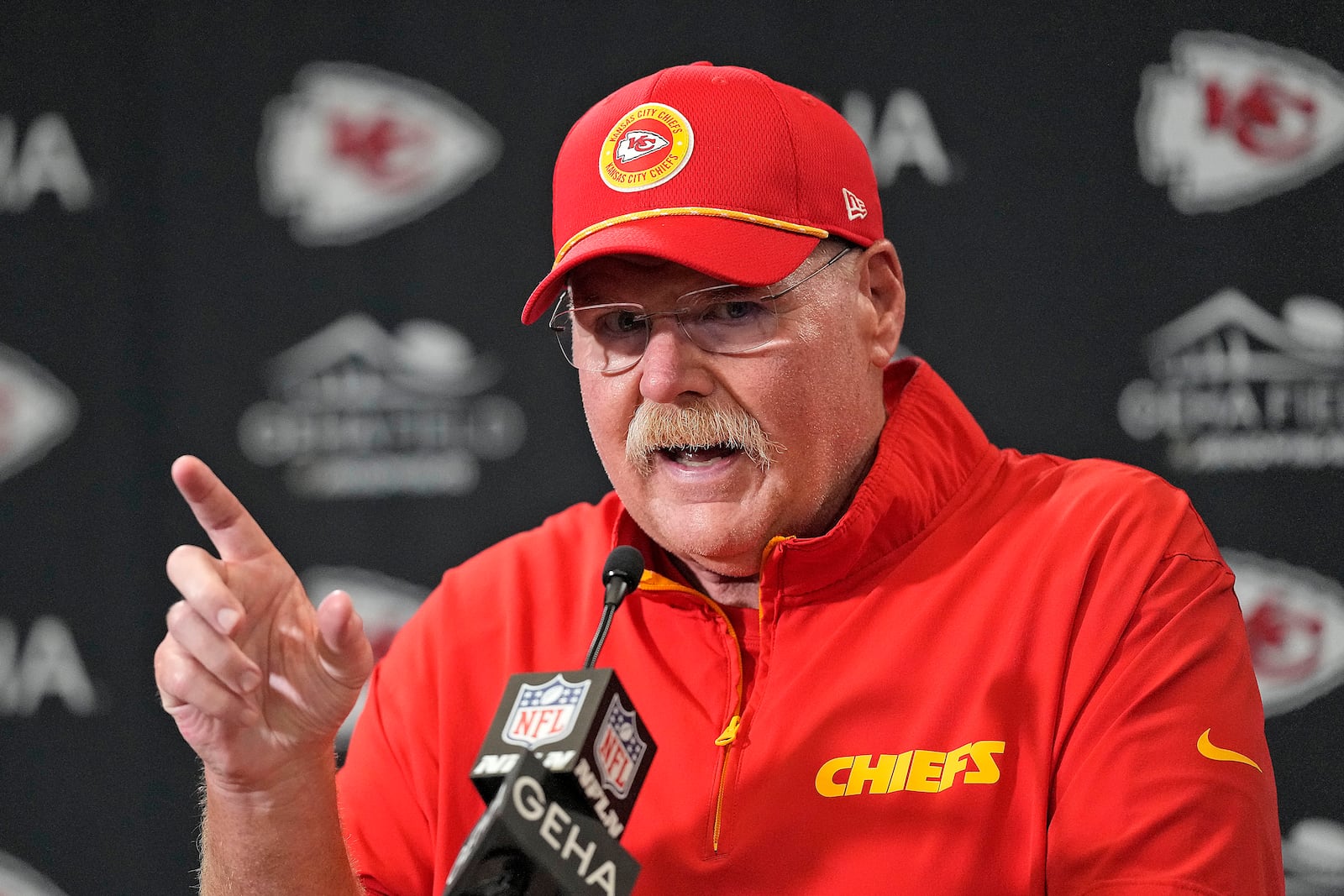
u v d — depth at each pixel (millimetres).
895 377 5266
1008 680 4156
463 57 9148
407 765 4848
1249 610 8695
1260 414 8695
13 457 9141
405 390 9125
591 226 4387
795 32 8945
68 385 9164
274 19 9188
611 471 4547
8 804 9039
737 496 4332
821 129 4555
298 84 9156
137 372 9148
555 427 9086
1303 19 8742
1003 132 8820
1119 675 4020
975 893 3902
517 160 9125
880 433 4852
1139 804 3768
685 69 4652
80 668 9078
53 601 9109
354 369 9125
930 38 8883
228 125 9164
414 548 9086
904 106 8875
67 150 9203
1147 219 8742
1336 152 8719
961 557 4555
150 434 9133
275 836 3721
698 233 4207
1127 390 8734
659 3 9062
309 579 9070
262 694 3604
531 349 9117
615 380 4398
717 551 4379
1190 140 8742
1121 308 8742
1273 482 8695
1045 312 8766
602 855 3018
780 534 4504
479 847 2895
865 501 4453
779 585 4516
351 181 9141
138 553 9102
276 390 9117
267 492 9109
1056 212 8781
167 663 3359
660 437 4281
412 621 5340
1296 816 8609
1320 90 8734
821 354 4344
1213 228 8734
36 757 9062
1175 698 3934
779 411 4258
